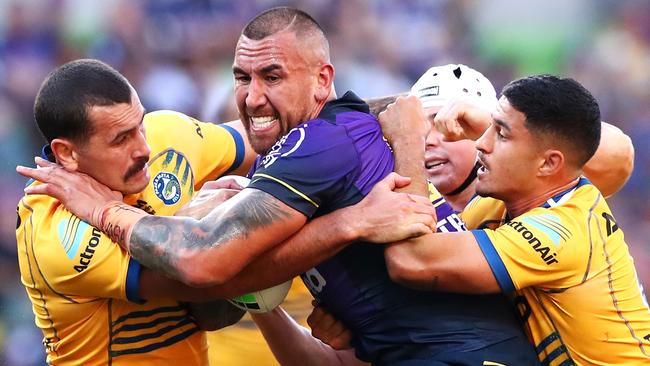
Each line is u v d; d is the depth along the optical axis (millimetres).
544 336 14562
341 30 43438
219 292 14258
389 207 13898
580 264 14133
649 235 39469
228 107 20109
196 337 15805
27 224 14805
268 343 16797
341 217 13883
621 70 44562
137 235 13852
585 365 14406
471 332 14320
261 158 14961
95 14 42656
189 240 13562
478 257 13906
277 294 14938
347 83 42031
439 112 15398
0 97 40469
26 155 39281
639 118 43531
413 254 13930
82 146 14219
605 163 16266
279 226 13594
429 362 14250
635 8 45312
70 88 14117
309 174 13727
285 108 14328
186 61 42375
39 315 15328
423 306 14430
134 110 14344
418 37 44125
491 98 17312
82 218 14398
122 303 14953
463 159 17234
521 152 14344
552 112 14164
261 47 14203
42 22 42219
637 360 14328
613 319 14289
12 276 35969
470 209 16156
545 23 45281
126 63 42094
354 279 14602
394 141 14719
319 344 16891
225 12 43031
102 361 15172
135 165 14492
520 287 14039
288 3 43500
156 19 42750
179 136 16031
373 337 14742
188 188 15883
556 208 14391
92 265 14266
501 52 45188
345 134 14141
